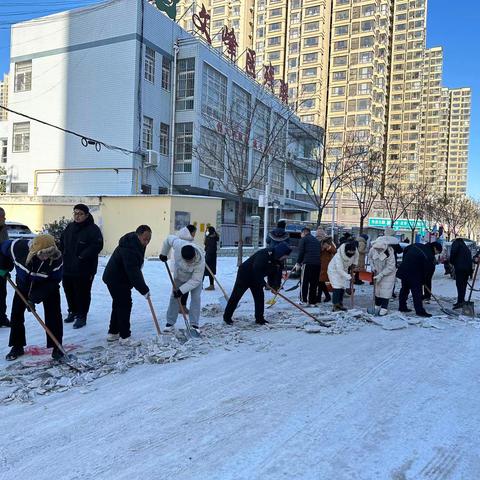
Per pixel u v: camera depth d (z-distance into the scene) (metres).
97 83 26.64
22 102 28.95
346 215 65.81
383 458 3.22
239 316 8.32
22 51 28.78
